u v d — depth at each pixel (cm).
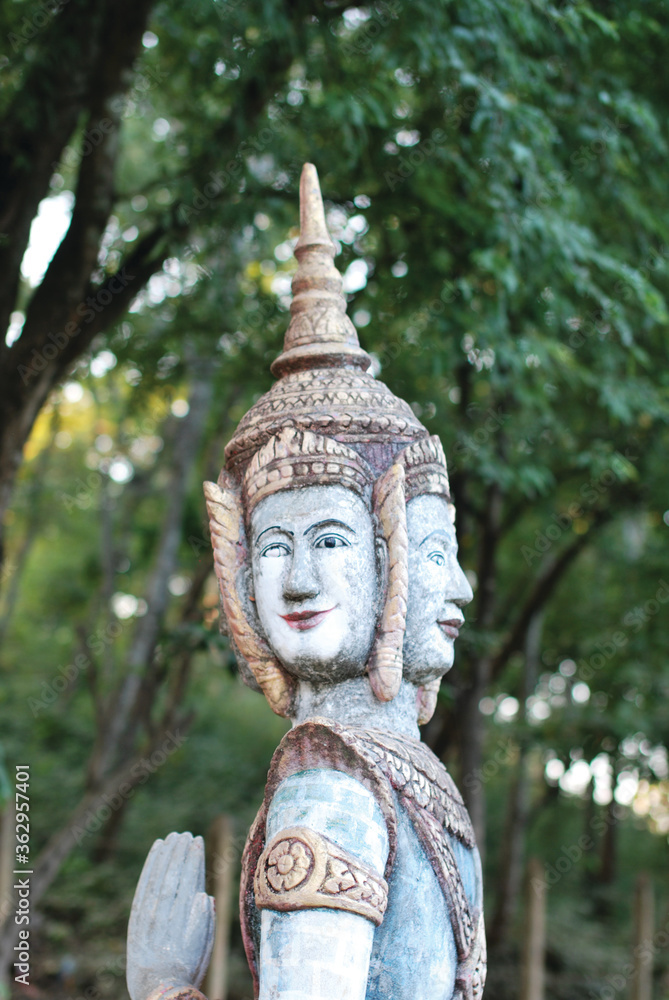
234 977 876
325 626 213
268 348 738
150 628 962
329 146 626
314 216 259
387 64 546
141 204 926
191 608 759
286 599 214
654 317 589
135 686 941
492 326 583
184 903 228
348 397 231
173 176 623
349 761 197
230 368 795
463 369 705
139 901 228
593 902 1293
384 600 217
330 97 536
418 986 193
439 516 230
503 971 1021
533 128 520
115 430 1202
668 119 634
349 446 225
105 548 1066
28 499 1210
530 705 1141
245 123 574
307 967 179
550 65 624
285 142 615
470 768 793
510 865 1093
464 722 801
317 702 220
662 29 591
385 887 188
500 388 676
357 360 244
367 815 192
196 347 793
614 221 679
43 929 945
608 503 873
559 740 954
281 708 223
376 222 618
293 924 183
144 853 1139
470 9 505
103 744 797
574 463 769
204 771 1342
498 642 766
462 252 607
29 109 529
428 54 512
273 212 633
